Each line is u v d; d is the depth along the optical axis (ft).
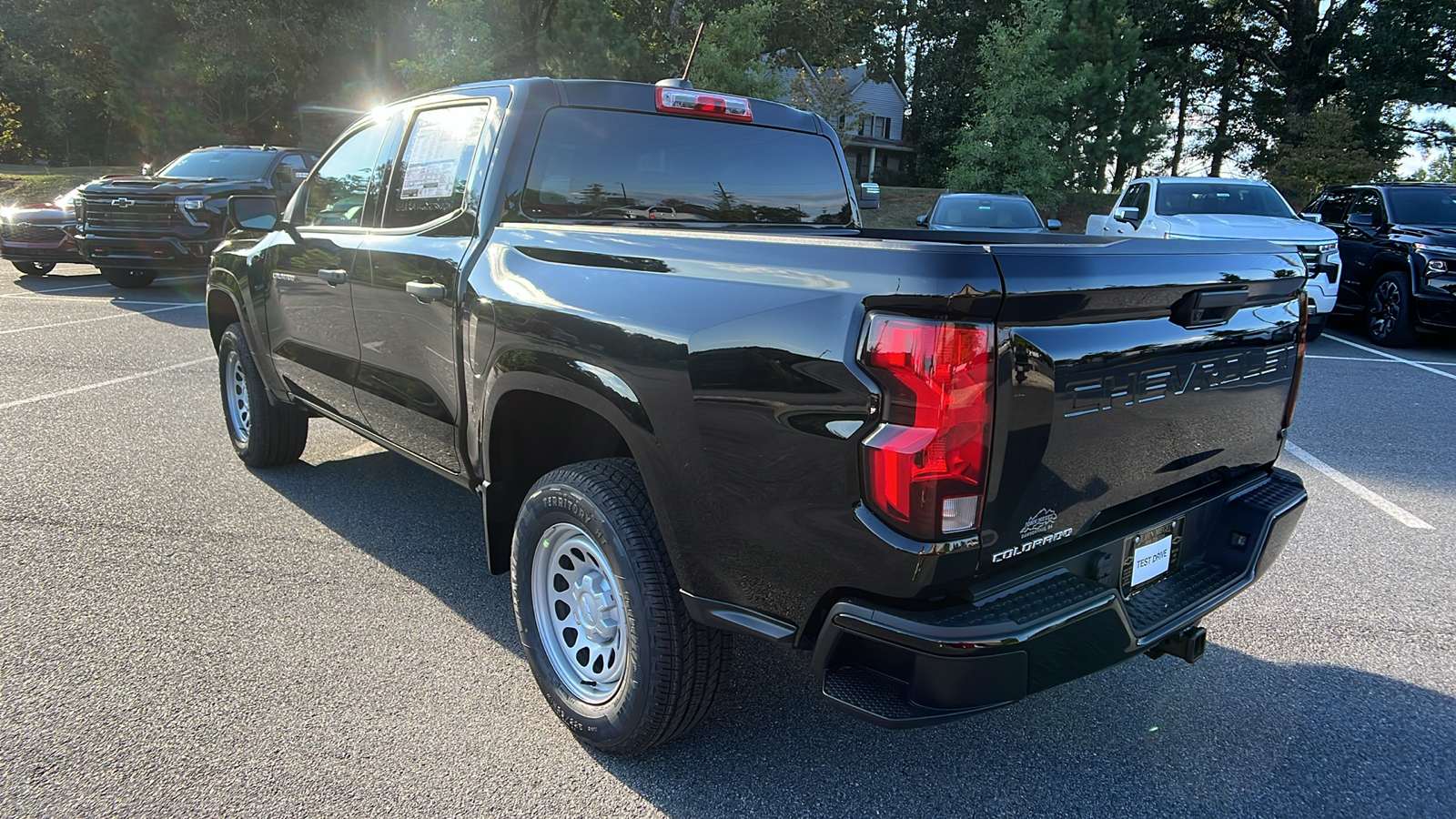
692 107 11.35
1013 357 5.94
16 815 7.43
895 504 5.90
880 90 165.58
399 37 84.94
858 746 8.81
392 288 10.85
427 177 10.91
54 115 130.62
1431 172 111.75
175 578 12.07
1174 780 8.35
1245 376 8.15
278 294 13.74
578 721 8.50
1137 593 7.85
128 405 20.88
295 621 10.99
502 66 71.56
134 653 10.10
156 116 87.61
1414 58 98.94
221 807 7.63
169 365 25.20
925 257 5.77
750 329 6.65
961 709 6.15
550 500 8.34
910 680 6.25
